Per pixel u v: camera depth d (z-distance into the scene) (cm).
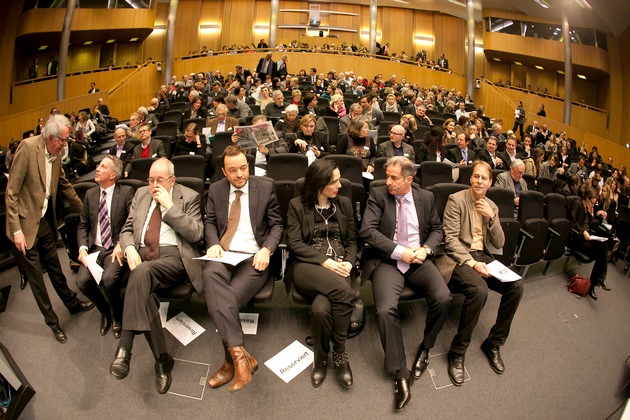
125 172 414
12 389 197
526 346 263
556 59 1681
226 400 207
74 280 306
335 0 1822
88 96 1154
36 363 228
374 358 238
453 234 262
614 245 435
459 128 568
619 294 353
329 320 211
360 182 367
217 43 1838
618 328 297
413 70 1468
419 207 259
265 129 385
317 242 248
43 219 245
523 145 766
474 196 267
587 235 345
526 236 318
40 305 240
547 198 374
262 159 425
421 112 705
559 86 1847
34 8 1372
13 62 1384
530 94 1596
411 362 239
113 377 220
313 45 1692
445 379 229
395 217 259
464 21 1905
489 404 215
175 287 236
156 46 1802
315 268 229
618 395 229
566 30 1433
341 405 207
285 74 998
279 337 250
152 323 210
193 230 237
